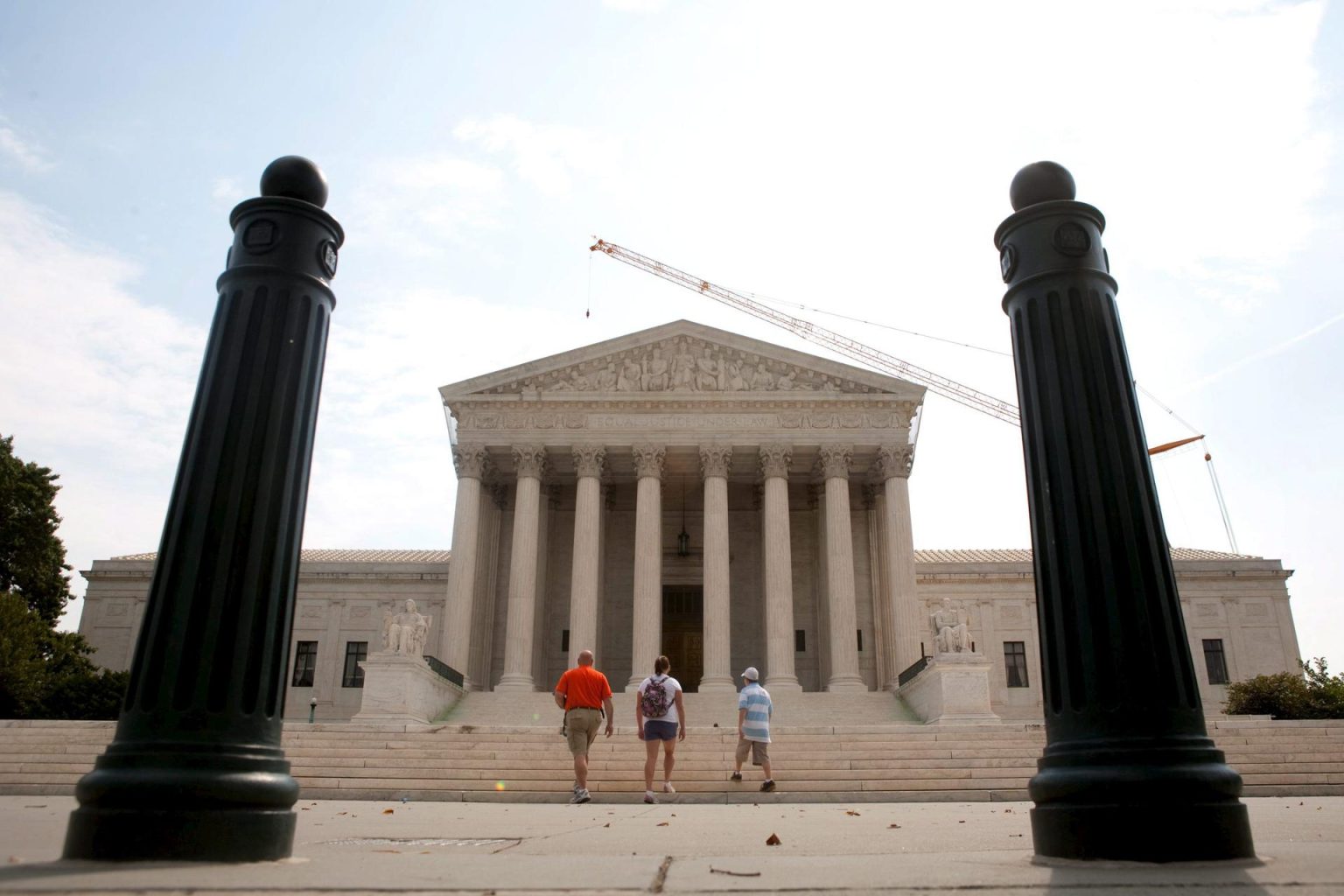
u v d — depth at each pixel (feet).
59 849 25.55
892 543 189.78
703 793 83.05
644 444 194.70
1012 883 17.30
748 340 202.39
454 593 185.47
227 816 20.26
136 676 21.29
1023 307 26.17
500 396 197.98
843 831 40.06
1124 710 21.79
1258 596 258.57
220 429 23.09
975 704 135.33
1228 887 16.88
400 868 20.11
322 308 25.63
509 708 166.71
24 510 209.15
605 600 215.31
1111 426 24.17
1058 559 23.61
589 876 18.62
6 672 169.68
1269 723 104.83
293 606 23.40
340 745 102.53
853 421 196.95
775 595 184.96
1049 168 27.30
